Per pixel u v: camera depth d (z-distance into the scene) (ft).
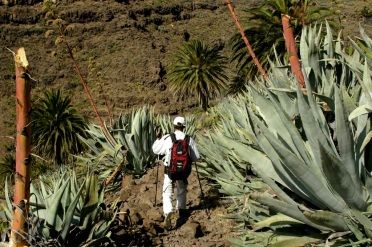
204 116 70.33
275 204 14.17
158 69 263.08
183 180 20.43
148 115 33.68
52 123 110.52
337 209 14.28
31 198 17.49
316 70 19.06
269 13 63.36
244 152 16.22
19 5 279.69
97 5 289.12
